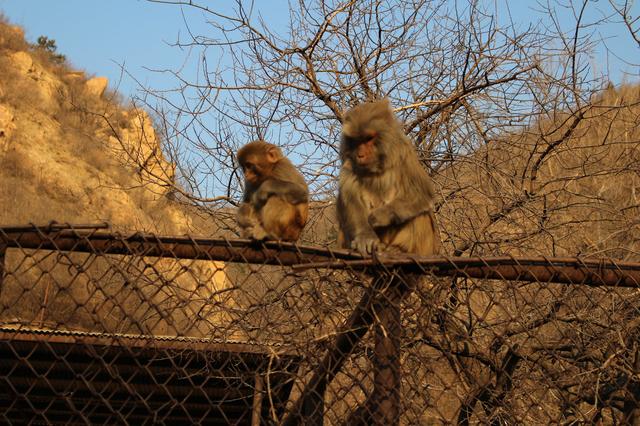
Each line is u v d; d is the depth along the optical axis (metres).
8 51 39.38
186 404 10.15
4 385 9.57
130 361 8.66
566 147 12.18
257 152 8.12
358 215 7.59
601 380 8.02
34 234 4.82
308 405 6.12
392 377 5.02
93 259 4.88
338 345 5.75
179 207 13.84
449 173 12.30
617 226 12.07
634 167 11.82
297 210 7.78
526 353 8.57
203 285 5.28
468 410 6.78
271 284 6.57
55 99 37.94
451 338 6.55
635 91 13.62
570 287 7.90
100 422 9.90
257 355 7.02
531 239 11.32
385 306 5.08
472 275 5.04
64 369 9.26
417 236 7.64
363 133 7.54
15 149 33.03
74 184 32.25
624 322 8.24
